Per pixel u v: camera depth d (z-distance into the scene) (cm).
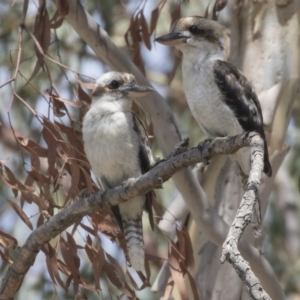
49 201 980
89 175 965
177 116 1745
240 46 1235
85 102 1053
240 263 645
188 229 1209
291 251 1717
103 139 1009
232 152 841
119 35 1620
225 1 1195
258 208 937
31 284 1566
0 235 980
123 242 1027
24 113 1580
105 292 1474
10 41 1609
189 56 1053
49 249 967
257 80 1212
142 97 1101
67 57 1608
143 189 899
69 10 1095
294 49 1218
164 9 1645
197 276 1193
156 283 1183
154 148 1564
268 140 1191
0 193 1548
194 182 1088
